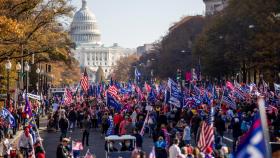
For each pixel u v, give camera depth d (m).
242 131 55.97
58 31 88.56
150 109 69.69
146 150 59.75
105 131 74.50
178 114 70.06
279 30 133.25
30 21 69.50
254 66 136.50
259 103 15.77
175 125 62.53
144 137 73.00
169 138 47.19
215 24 153.25
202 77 194.38
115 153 41.81
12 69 107.56
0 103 89.94
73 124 87.12
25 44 72.50
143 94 115.44
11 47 69.00
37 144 42.22
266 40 131.12
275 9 134.88
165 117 63.44
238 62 145.25
